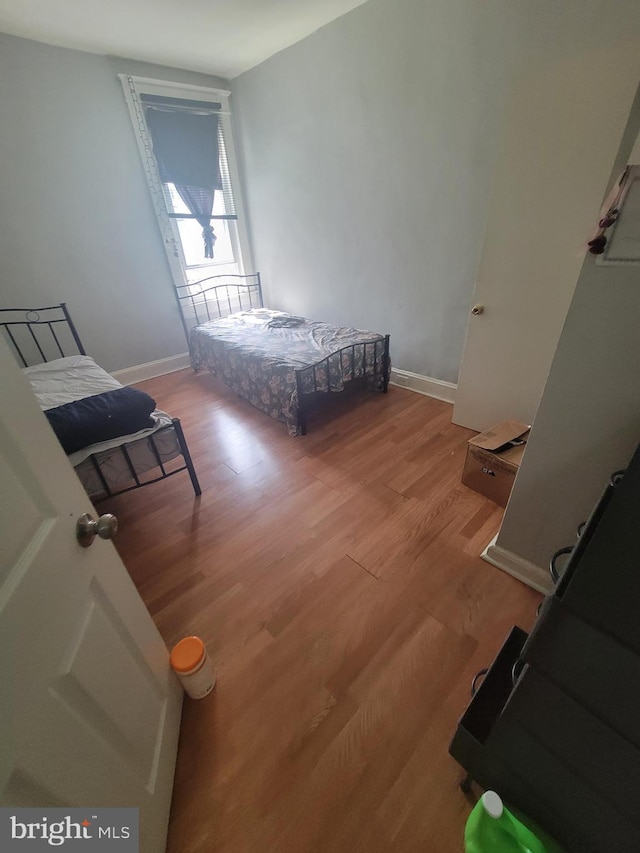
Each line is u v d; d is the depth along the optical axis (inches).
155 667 39.4
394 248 112.8
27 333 117.9
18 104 100.4
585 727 26.0
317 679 48.9
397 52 89.4
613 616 21.6
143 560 67.9
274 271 158.4
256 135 134.6
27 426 24.7
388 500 79.0
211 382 143.3
